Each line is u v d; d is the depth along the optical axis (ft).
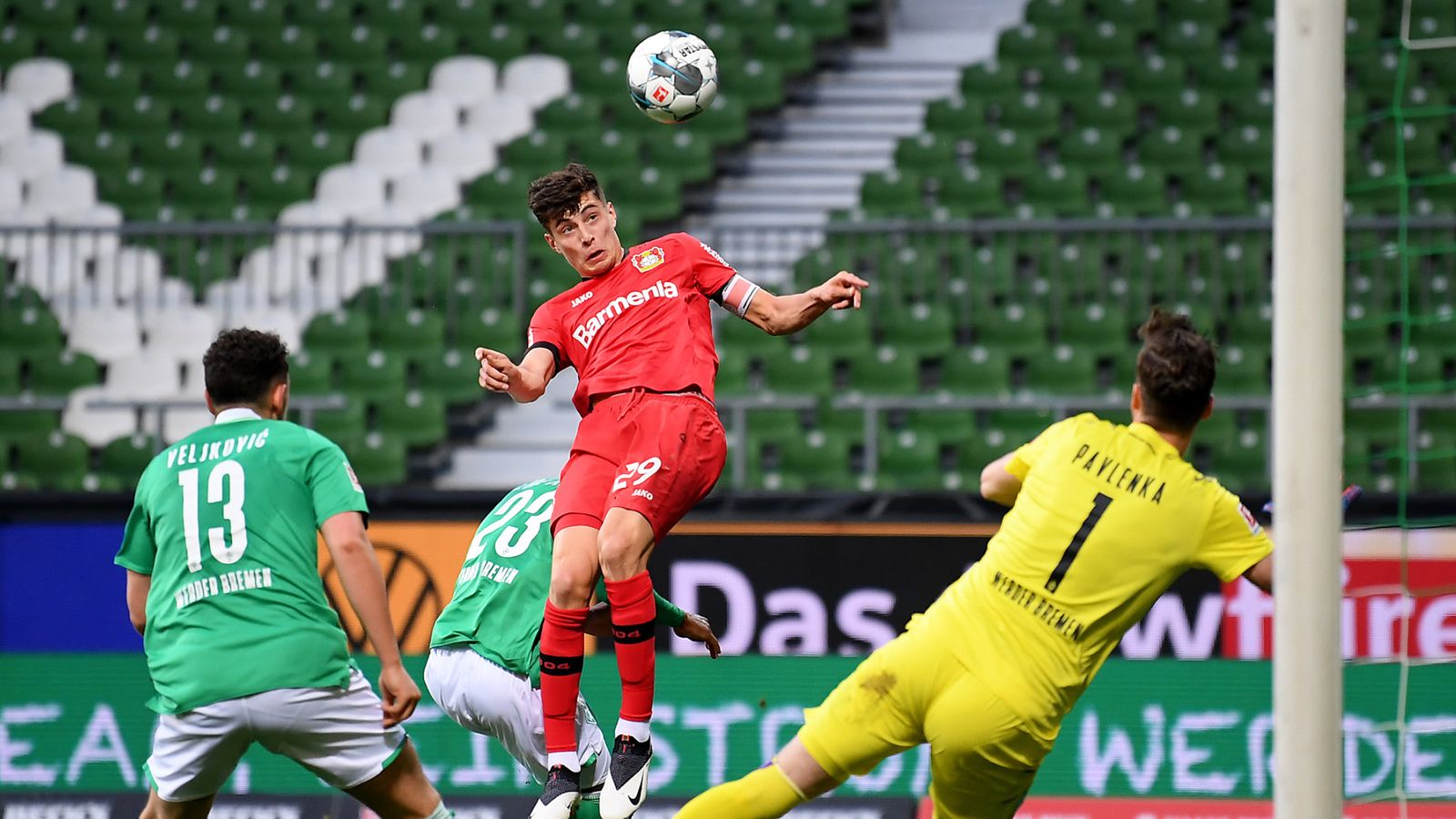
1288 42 46.50
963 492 79.25
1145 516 48.62
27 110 186.60
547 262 160.35
